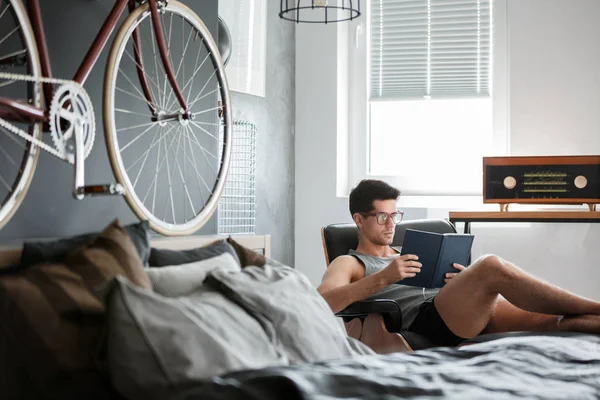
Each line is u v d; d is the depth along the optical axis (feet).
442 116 15.10
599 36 13.58
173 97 8.93
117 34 7.22
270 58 14.30
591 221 11.84
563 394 4.48
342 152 15.21
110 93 7.11
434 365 5.04
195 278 5.48
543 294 7.90
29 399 4.02
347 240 10.19
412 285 8.93
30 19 6.27
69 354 4.13
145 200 8.47
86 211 7.67
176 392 4.07
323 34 15.01
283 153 14.75
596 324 7.43
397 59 15.14
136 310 4.13
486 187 12.46
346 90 15.39
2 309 4.12
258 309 5.12
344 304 8.63
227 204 12.97
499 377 4.74
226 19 13.01
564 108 13.73
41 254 5.02
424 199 14.96
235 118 13.25
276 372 4.06
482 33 14.66
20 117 6.05
